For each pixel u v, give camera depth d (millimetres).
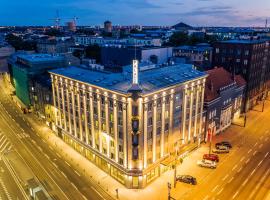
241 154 74812
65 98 77375
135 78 54375
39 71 110938
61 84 77312
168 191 55000
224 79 92188
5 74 187250
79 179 63906
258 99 125562
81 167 69250
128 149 57281
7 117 108438
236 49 105625
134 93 53312
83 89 67375
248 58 103125
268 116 105875
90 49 194000
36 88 102562
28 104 114125
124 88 56438
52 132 92562
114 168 63188
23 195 58031
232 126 95438
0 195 58188
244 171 66312
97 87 61375
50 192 58719
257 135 87625
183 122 68875
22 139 87188
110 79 63906
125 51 123500
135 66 53781
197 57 176625
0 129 95938
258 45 107875
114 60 129875
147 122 57094
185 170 66812
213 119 83375
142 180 59188
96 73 72000
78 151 77375
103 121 63188
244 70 105375
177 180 62188
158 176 64125
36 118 107062
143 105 54875
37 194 53625
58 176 65125
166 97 60750
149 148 59562
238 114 103250
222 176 64188
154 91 55844
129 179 59125
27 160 73188
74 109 74000
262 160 71438
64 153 76938
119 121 58156
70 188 60344
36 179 63781
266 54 121000
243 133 89250
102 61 136750
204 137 81438
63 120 82062
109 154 63594
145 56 116938
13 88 150750
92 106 65562
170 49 129375
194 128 74562
